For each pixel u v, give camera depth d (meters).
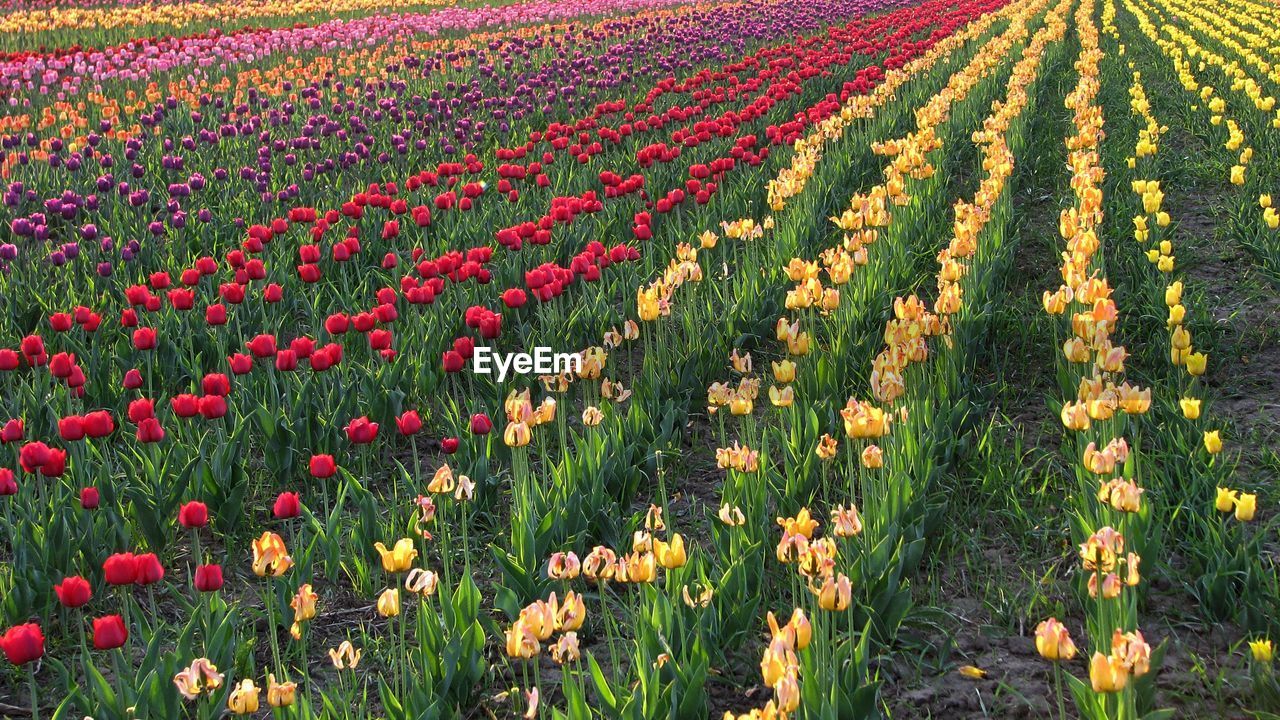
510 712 4.01
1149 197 8.59
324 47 22.97
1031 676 4.13
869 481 4.95
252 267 7.20
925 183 10.59
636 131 12.85
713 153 12.33
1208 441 4.94
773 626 2.96
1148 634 4.31
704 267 8.52
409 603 4.84
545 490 5.40
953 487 5.43
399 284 8.38
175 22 28.11
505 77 18.38
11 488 4.42
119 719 3.59
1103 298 5.52
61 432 4.73
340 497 4.98
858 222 7.28
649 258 8.34
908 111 15.09
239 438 5.54
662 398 6.50
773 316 7.53
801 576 4.31
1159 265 7.58
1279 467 5.56
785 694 2.82
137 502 4.96
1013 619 4.49
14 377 6.85
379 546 3.67
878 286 7.76
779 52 19.72
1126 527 4.24
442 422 6.54
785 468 5.29
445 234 9.44
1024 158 12.30
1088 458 4.23
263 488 5.83
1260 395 6.59
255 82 17.81
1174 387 6.59
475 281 7.98
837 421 6.07
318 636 4.59
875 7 30.02
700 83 16.64
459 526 5.36
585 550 5.07
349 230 8.86
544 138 12.08
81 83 18.17
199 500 5.27
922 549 4.56
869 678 4.09
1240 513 4.30
